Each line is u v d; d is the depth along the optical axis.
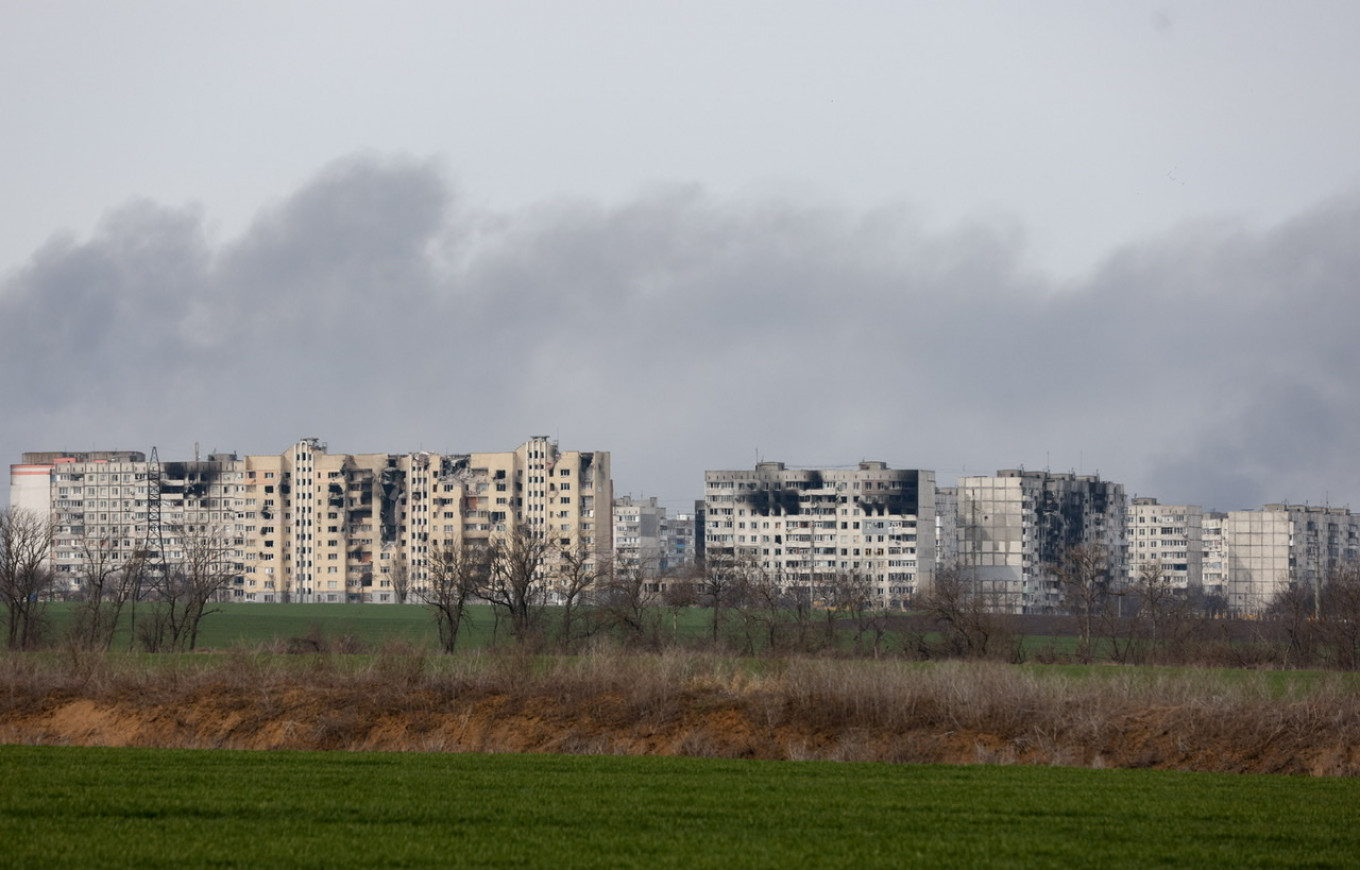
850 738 102.25
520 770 81.38
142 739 107.44
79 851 55.12
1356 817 66.81
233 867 52.97
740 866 54.47
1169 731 99.50
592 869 53.72
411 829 60.88
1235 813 67.75
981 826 63.78
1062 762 96.69
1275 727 98.25
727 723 106.00
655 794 71.81
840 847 58.31
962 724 103.44
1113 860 56.41
